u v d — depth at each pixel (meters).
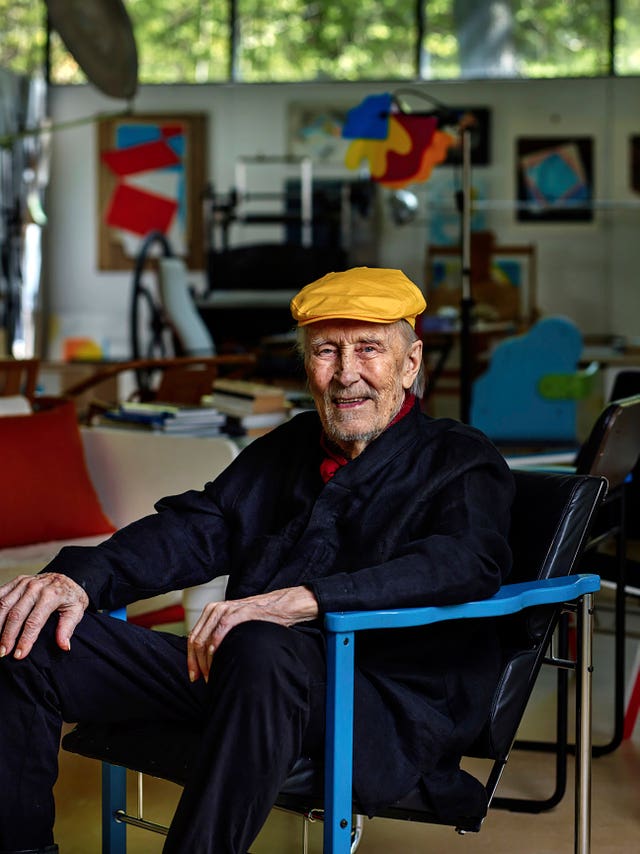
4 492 3.19
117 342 10.07
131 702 1.92
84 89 10.03
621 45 9.72
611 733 3.00
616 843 2.40
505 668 2.02
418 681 1.92
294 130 9.96
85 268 10.10
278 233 9.95
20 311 8.68
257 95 9.97
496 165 9.84
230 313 7.40
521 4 9.77
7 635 1.88
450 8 9.84
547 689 3.34
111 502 3.40
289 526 2.06
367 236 8.99
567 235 9.84
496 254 9.70
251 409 3.55
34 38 10.03
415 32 9.88
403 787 1.84
